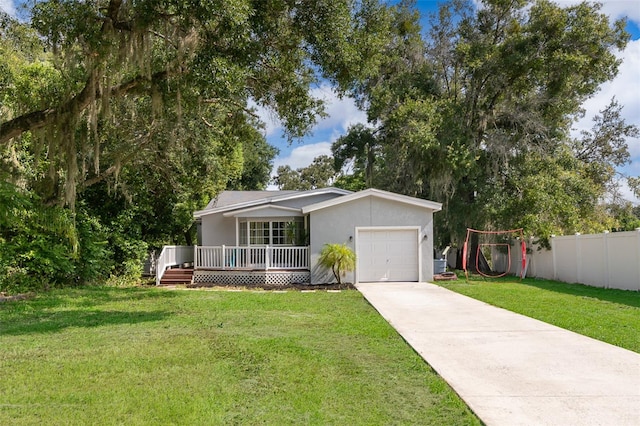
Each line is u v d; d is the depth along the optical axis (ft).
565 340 23.39
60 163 39.55
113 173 53.11
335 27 31.94
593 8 67.97
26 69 40.57
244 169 129.08
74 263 49.34
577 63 65.62
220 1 25.29
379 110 76.59
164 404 14.66
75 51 32.50
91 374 17.83
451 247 83.71
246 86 38.22
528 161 69.56
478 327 27.25
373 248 56.75
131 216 60.29
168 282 58.54
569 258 56.65
